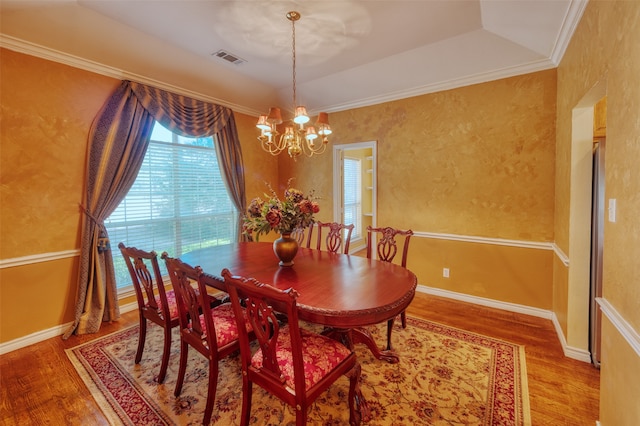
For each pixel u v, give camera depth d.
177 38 2.85
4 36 2.35
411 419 1.70
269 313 1.38
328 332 2.06
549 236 2.96
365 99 4.04
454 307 3.29
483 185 3.29
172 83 3.44
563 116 2.55
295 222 2.23
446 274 3.58
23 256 2.54
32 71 2.52
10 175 2.45
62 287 2.77
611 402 1.42
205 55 3.20
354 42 2.94
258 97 4.32
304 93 4.25
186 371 2.18
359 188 6.34
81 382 2.06
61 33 2.51
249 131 4.57
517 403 1.81
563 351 2.37
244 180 4.49
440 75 3.35
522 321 2.93
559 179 2.71
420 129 3.67
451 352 2.38
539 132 2.95
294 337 1.29
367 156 6.59
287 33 2.77
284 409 1.79
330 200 4.57
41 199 2.62
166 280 3.68
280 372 1.42
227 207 4.41
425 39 2.88
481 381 2.02
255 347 2.47
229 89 3.93
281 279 1.97
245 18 2.53
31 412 1.79
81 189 2.85
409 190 3.80
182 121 3.55
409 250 3.84
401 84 3.62
